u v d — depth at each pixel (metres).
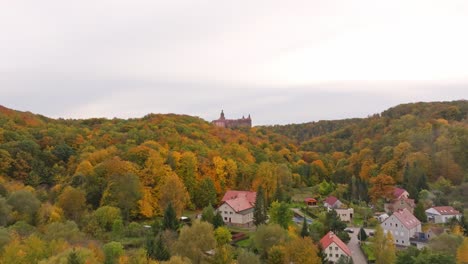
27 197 114.94
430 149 191.62
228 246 100.31
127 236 112.62
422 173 167.38
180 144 182.75
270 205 142.12
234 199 143.12
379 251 99.38
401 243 122.25
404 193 158.88
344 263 94.25
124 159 153.00
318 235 113.94
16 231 96.81
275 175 170.12
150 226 120.00
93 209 133.00
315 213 150.38
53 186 152.12
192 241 91.44
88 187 138.50
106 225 118.06
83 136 199.50
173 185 136.75
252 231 129.75
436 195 157.62
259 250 101.69
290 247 92.38
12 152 160.62
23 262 78.00
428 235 120.50
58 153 173.75
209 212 124.62
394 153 194.88
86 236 103.62
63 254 75.75
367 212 151.25
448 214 136.50
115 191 131.75
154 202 139.75
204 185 154.88
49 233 93.44
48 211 114.44
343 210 145.75
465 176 173.12
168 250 87.94
